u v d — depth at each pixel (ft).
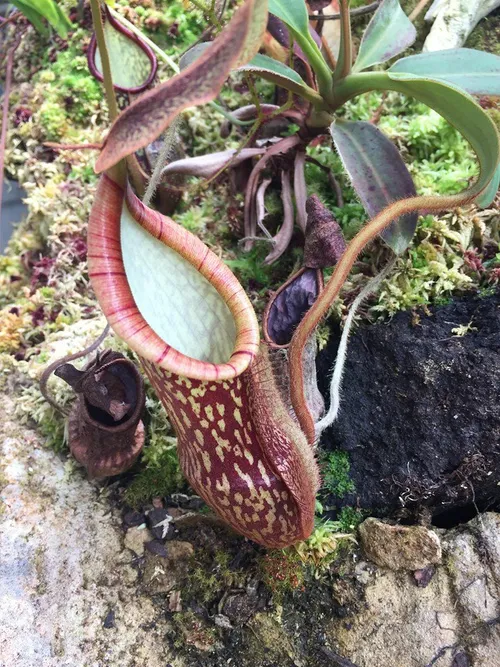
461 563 0.68
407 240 0.72
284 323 0.75
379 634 0.68
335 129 0.79
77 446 0.78
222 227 0.96
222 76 0.36
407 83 0.64
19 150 1.17
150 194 0.67
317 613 0.71
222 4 0.97
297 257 0.89
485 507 0.74
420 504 0.74
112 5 0.82
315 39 0.86
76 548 0.76
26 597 0.71
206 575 0.74
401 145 0.92
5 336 0.96
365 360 0.79
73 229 1.03
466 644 0.65
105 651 0.70
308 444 0.62
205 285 0.59
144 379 0.85
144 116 0.38
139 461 0.83
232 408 0.55
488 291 0.77
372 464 0.76
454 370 0.73
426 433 0.73
